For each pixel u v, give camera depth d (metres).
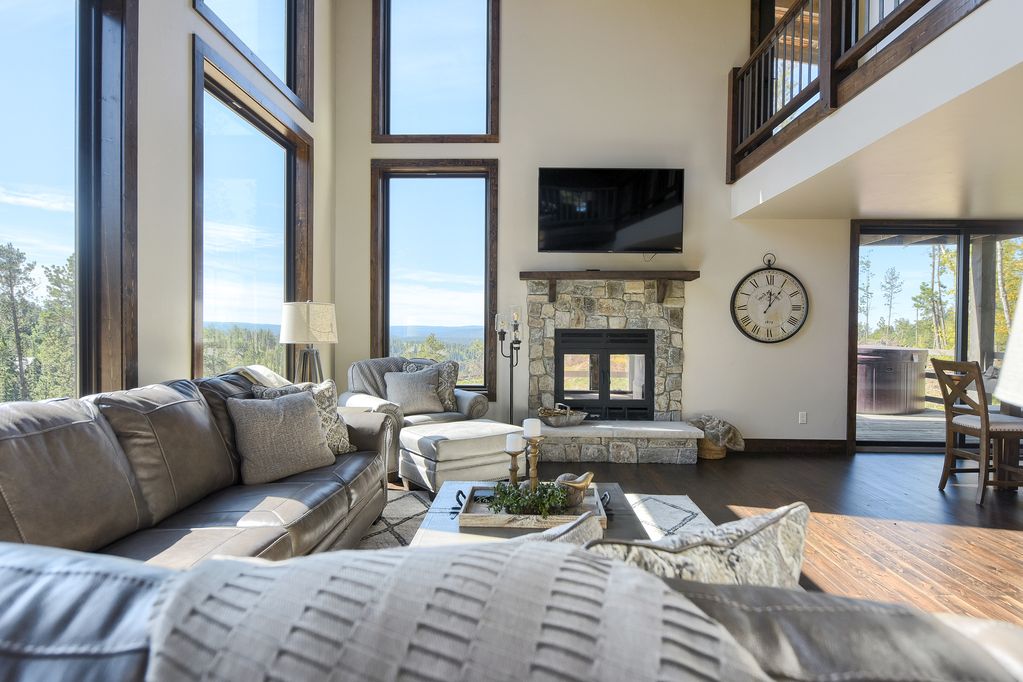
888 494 4.04
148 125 2.76
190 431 2.29
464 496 2.72
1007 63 2.10
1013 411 4.94
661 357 5.44
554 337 5.45
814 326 5.43
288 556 1.91
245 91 3.66
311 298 4.74
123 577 0.48
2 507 1.46
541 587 0.41
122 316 2.56
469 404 4.71
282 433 2.65
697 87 5.43
